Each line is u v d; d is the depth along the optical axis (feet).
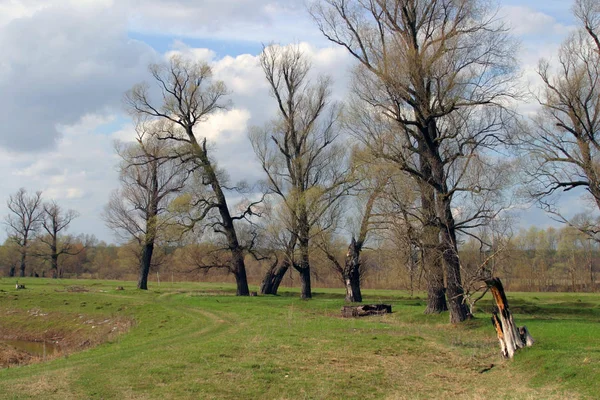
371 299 144.46
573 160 114.01
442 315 92.84
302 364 59.88
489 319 84.99
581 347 57.26
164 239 159.33
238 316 106.63
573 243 212.02
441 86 86.02
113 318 125.80
